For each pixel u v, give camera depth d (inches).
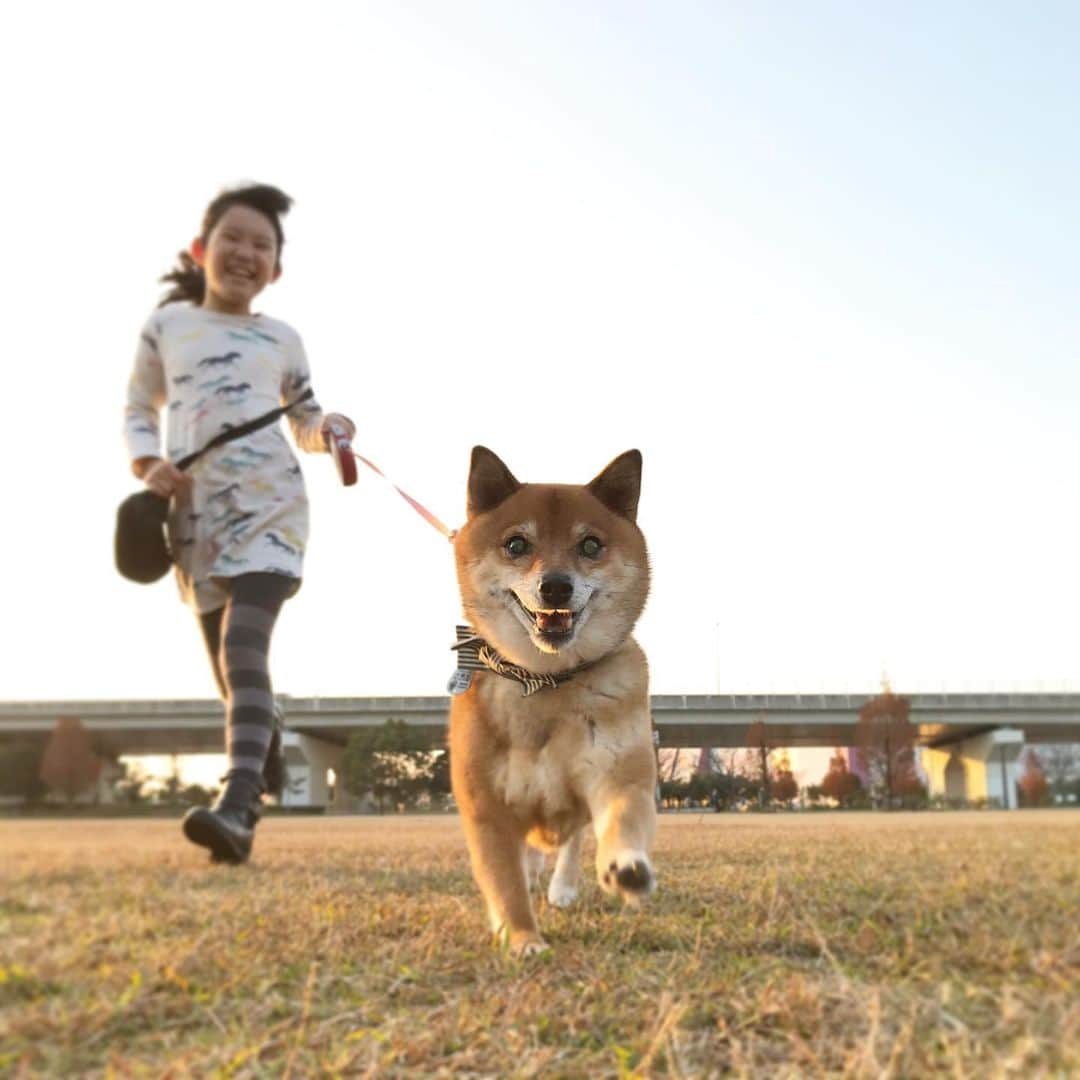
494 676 132.7
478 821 129.0
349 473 169.6
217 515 175.9
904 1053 68.4
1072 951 93.0
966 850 167.0
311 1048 71.0
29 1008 75.0
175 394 178.9
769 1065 68.0
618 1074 67.1
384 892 137.9
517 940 110.0
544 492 145.6
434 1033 73.9
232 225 181.2
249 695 168.1
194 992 81.5
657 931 115.8
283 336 187.6
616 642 134.4
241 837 155.5
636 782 130.2
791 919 114.7
